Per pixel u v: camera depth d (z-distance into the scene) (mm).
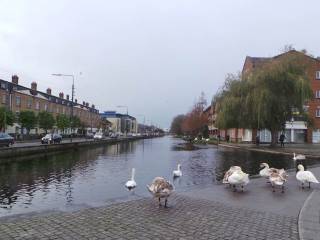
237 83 52625
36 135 68438
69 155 43500
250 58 80312
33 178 23047
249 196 12117
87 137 90938
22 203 15523
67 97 113312
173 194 11930
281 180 13109
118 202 10367
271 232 7770
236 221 8633
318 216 9125
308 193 13000
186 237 7262
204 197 11656
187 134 129125
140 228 7777
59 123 81312
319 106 70000
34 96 79375
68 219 8281
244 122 50062
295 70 47062
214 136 113438
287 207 10484
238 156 39656
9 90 67625
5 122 53875
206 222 8453
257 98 46125
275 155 40094
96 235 7188
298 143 69688
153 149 59531
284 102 45594
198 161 34875
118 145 76688
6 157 33031
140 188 18953
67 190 18797
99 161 35938
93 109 136250
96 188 19422
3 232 7176
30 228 7484
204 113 109938
